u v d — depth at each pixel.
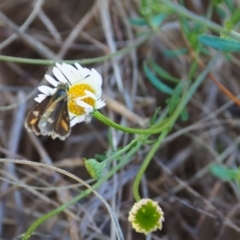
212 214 0.42
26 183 0.44
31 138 0.46
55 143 0.48
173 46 0.47
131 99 0.46
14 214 0.44
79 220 0.42
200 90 0.48
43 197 0.42
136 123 0.46
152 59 0.48
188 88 0.45
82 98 0.34
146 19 0.43
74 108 0.34
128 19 0.48
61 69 0.34
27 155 0.47
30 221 0.44
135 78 0.47
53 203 0.42
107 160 0.35
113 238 0.40
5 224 0.44
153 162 0.46
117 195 0.44
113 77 0.48
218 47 0.36
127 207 0.44
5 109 0.46
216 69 0.48
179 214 0.44
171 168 0.46
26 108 0.48
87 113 0.34
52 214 0.36
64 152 0.48
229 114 0.48
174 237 0.44
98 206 0.42
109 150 0.43
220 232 0.43
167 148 0.47
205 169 0.45
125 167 0.44
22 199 0.44
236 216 0.44
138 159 0.44
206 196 0.45
